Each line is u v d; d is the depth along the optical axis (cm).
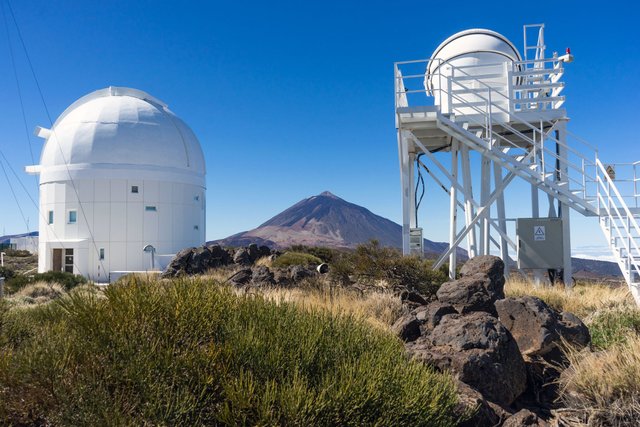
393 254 1508
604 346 767
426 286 1386
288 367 445
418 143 1667
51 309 707
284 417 389
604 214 1511
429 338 673
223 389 412
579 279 1867
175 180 4188
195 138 4653
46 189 4075
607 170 1577
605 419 513
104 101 4353
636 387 529
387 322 923
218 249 2538
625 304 1026
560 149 1666
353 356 482
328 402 396
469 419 495
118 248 3934
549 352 706
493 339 625
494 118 1667
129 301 504
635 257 1347
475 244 1897
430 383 485
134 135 4094
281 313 568
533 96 1878
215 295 555
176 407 382
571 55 1617
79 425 369
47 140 4341
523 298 757
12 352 476
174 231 4156
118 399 394
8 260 5450
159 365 420
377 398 416
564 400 582
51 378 408
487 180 1848
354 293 1237
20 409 402
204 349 456
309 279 1557
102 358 434
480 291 850
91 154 3981
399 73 1755
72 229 3925
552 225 1641
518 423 511
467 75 1634
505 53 1800
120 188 3978
